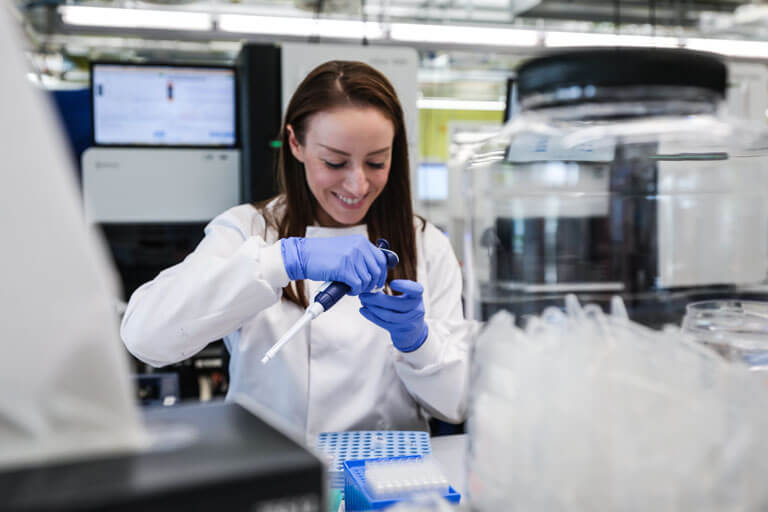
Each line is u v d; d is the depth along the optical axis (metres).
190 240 2.67
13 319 0.37
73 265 0.39
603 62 0.63
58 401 0.39
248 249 1.14
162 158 2.60
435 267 1.56
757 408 0.54
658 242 1.38
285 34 3.57
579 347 0.57
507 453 0.57
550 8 4.34
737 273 1.41
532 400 0.55
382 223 1.46
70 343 0.39
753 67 2.98
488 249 1.14
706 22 4.70
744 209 1.41
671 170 1.30
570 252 1.29
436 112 6.02
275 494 0.40
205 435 0.45
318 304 1.01
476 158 1.09
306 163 1.35
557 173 1.16
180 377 2.35
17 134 0.38
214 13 3.37
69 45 4.12
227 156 2.65
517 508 0.55
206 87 2.62
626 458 0.50
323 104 1.26
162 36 3.60
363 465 0.90
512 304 1.03
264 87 2.55
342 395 1.38
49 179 0.38
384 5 4.31
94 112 2.53
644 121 0.83
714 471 0.51
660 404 0.53
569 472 0.51
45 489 0.36
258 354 1.39
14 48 0.39
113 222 2.58
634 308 1.13
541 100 0.74
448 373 1.26
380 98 1.27
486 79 5.31
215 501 0.38
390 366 1.40
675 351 0.60
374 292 1.17
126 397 0.42
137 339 1.21
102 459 0.40
